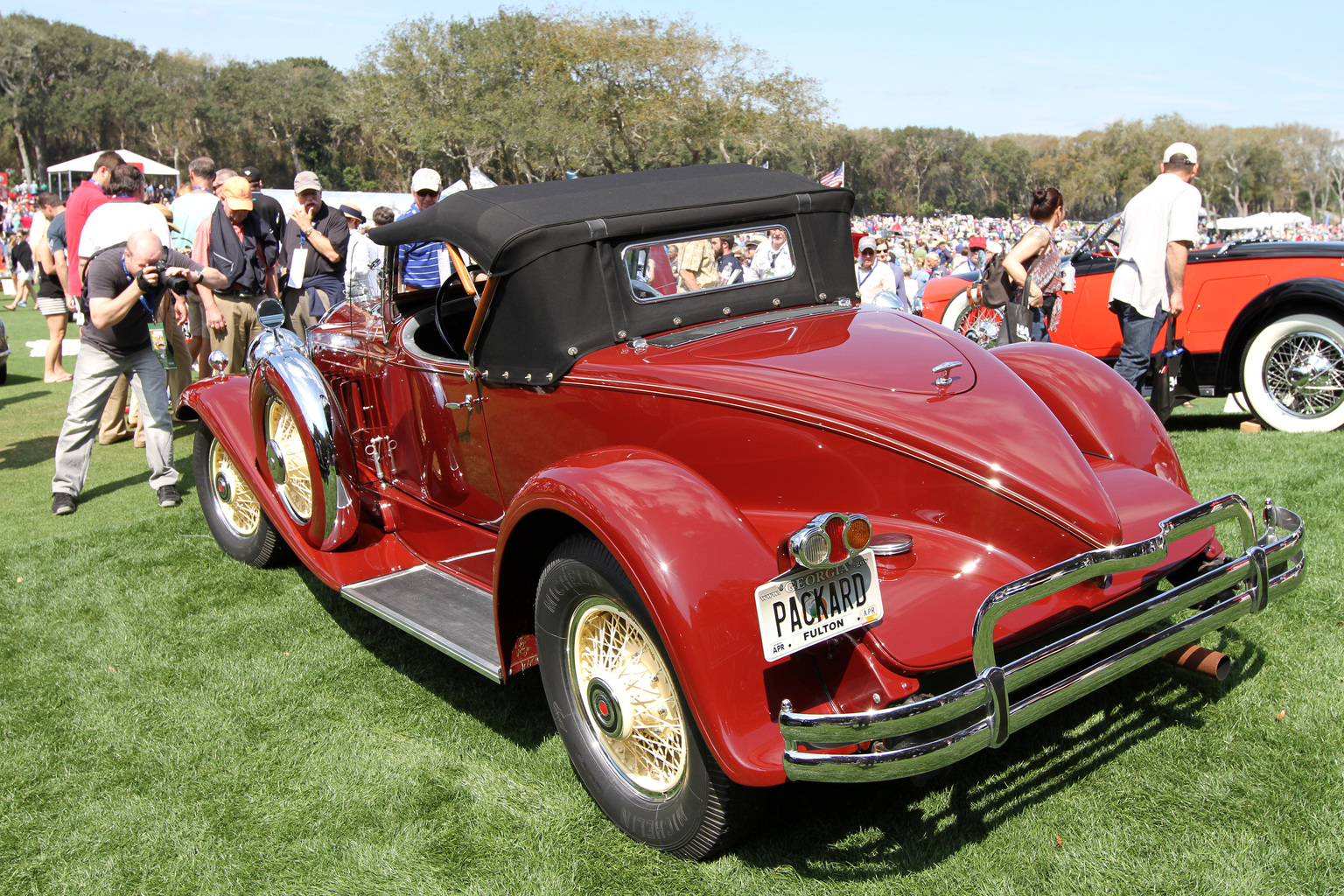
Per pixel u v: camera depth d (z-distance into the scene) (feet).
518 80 148.25
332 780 9.42
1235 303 20.94
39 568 15.66
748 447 8.37
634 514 7.41
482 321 10.03
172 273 17.34
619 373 9.01
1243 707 9.43
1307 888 7.00
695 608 6.99
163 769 9.78
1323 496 15.03
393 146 211.61
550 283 9.35
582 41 132.16
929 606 7.45
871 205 428.56
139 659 12.30
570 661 8.54
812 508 8.36
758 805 7.51
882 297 31.42
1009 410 8.47
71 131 306.96
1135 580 8.22
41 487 21.20
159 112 299.99
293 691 11.30
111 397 25.02
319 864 8.21
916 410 8.16
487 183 15.93
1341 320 19.35
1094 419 10.22
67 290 31.17
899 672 7.25
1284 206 389.60
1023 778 8.64
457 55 151.84
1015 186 443.73
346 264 26.99
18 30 298.56
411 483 12.69
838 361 8.93
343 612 13.58
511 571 8.82
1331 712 9.20
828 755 6.61
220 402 14.46
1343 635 10.63
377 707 10.85
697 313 10.17
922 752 6.55
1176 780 8.39
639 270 9.80
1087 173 354.33
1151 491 9.09
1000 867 7.52
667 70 129.59
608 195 10.25
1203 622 7.89
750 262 10.61
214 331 21.38
